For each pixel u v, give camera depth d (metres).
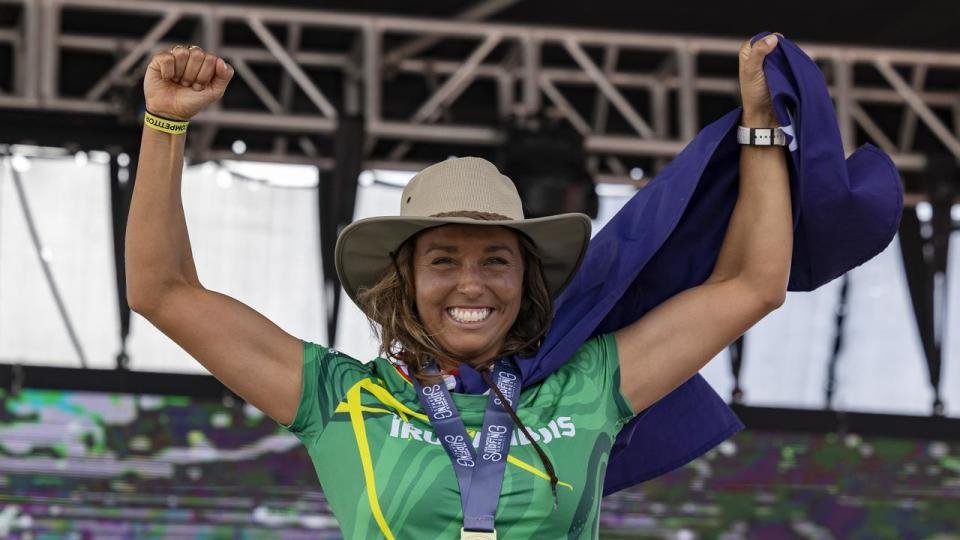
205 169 6.97
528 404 2.36
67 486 6.45
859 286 7.31
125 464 6.50
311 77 6.96
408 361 2.40
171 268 2.32
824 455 6.95
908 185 7.17
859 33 6.94
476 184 2.39
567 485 2.26
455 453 2.26
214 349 2.34
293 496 6.58
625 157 7.19
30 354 6.84
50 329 6.87
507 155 6.52
